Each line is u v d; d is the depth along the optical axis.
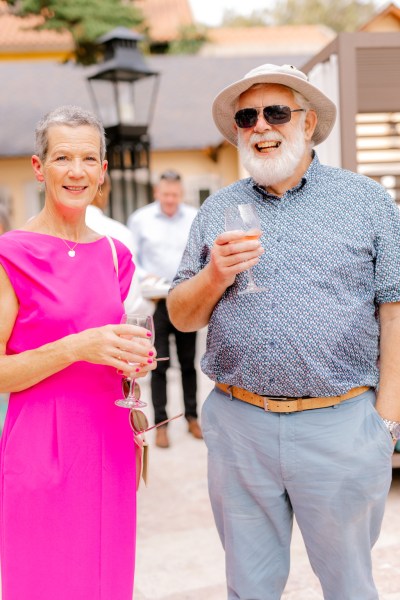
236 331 2.12
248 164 2.19
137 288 2.73
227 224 2.01
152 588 2.99
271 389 2.08
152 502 3.99
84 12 20.08
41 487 1.88
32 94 17.12
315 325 2.04
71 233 2.02
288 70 2.18
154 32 26.92
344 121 3.93
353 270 2.08
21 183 14.68
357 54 4.04
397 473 4.30
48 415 1.90
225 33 28.14
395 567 3.08
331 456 2.07
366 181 2.16
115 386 2.00
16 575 1.92
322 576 2.20
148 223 5.57
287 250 2.09
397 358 2.12
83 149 1.93
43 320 1.90
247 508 2.21
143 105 7.66
